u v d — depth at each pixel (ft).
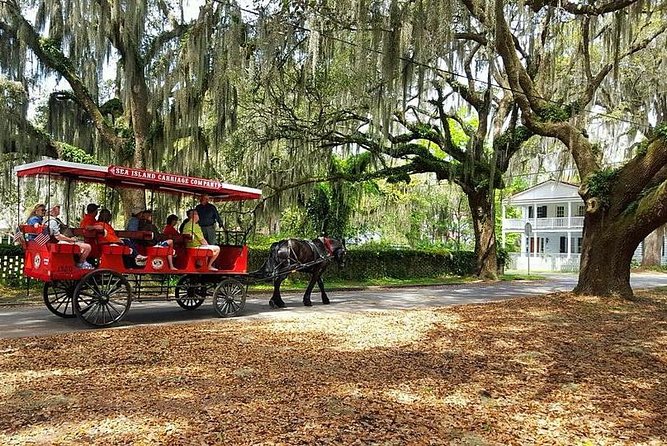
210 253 41.98
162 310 46.24
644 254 136.46
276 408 18.60
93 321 37.06
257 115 72.18
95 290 36.19
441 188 129.08
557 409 19.85
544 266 150.30
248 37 60.03
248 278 48.03
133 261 38.93
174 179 40.29
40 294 56.03
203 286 42.24
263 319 40.40
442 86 77.10
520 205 174.09
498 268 105.09
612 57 69.62
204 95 62.69
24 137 59.98
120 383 21.36
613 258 52.75
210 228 44.19
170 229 42.09
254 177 76.84
